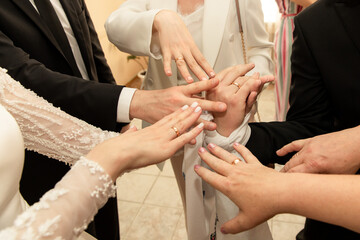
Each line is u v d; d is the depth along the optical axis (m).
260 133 0.92
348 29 0.75
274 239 1.93
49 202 0.53
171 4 1.17
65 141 0.85
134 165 0.66
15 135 0.63
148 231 2.06
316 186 0.51
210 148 0.74
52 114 0.83
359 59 0.75
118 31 1.03
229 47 1.13
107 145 0.65
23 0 1.03
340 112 0.83
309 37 0.83
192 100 0.80
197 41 1.16
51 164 1.18
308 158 0.66
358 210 0.47
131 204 2.29
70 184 0.57
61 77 0.93
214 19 1.07
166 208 2.23
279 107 2.49
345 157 0.63
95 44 1.44
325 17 0.80
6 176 0.61
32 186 1.20
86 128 0.86
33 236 0.48
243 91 0.81
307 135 0.90
